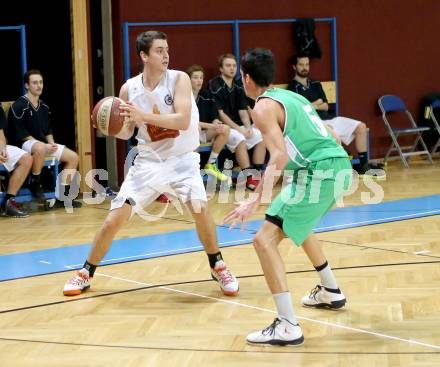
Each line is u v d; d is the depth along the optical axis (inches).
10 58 604.4
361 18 738.2
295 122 275.9
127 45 619.5
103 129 327.6
